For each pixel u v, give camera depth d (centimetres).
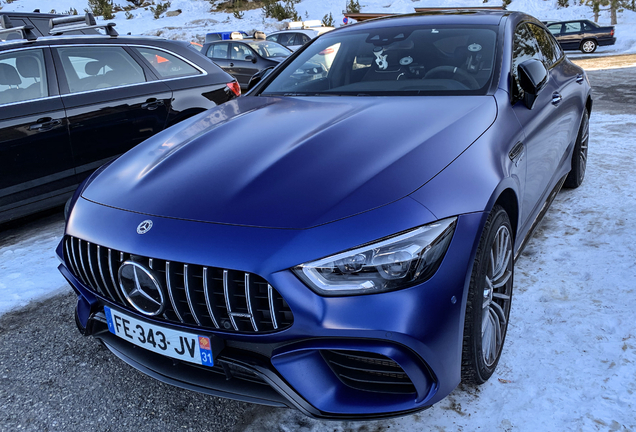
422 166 165
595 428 167
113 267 166
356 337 143
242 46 1103
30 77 375
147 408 195
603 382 186
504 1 3222
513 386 188
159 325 163
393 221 146
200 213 160
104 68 412
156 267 156
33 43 381
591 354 202
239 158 187
